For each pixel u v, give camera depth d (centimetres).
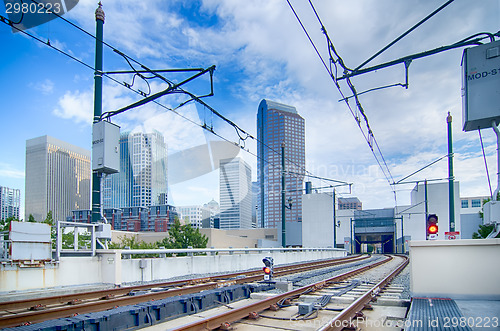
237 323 748
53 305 909
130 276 1320
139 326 720
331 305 953
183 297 870
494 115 937
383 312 853
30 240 1096
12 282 1030
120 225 13612
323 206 7706
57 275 1150
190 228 4391
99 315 662
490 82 950
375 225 7456
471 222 6769
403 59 1101
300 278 1539
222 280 1395
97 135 1524
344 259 3725
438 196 6712
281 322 760
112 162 1521
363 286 1316
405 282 1477
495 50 948
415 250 903
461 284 863
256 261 2173
